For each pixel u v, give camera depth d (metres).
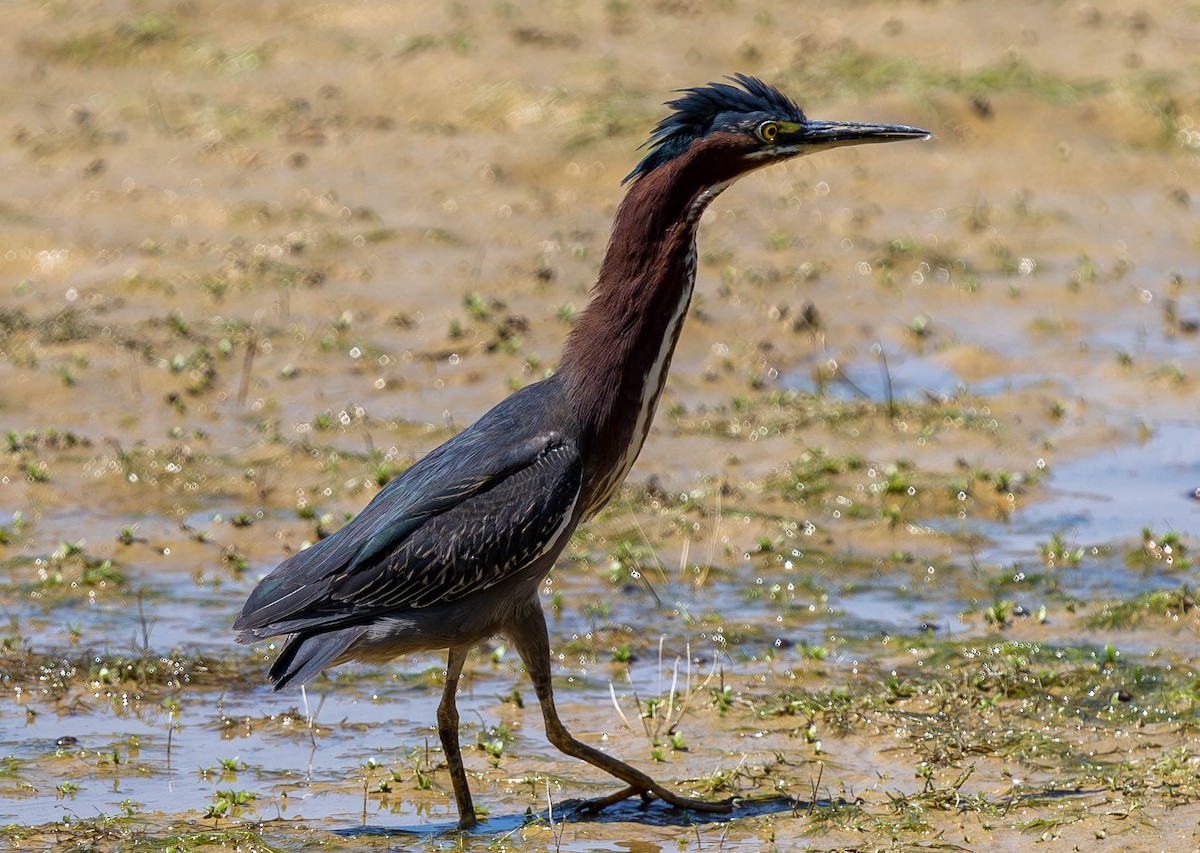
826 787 9.30
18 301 18.91
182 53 26.83
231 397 16.47
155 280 19.34
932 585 12.71
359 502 14.20
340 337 17.81
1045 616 11.88
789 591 12.59
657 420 16.02
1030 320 19.14
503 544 8.80
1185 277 20.86
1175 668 10.93
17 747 9.80
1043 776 9.34
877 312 19.27
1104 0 29.44
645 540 13.52
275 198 22.05
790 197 23.00
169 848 8.34
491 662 11.38
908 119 24.97
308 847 8.46
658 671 11.13
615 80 25.39
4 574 12.73
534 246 20.73
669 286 9.26
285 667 8.61
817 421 15.98
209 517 13.84
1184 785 9.05
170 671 10.95
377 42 26.97
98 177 22.59
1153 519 13.93
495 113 24.58
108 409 16.08
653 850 8.49
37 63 26.53
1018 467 15.09
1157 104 25.48
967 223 22.30
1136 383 17.23
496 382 16.83
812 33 27.55
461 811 8.84
